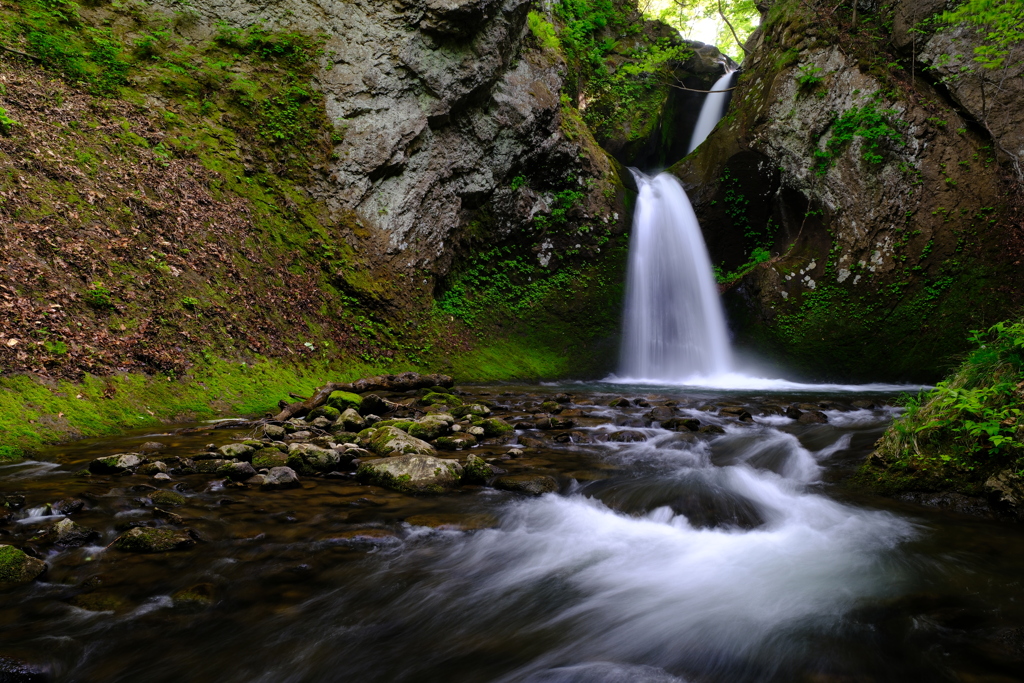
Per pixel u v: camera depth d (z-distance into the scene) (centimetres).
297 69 1296
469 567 339
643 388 1380
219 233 1047
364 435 629
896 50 1766
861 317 1655
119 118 1058
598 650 263
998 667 236
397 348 1243
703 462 570
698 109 2400
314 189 1263
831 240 1741
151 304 825
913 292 1617
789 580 326
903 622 275
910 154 1648
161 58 1184
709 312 1827
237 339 919
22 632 252
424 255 1377
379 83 1327
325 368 1043
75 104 1010
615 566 349
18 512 371
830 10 1888
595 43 2134
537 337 1584
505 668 249
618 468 538
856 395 1252
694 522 416
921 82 1723
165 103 1148
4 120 855
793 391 1356
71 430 592
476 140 1488
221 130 1194
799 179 1775
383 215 1324
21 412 568
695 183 1944
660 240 1814
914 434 479
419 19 1336
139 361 743
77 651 244
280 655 251
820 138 1753
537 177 1659
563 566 348
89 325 721
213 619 272
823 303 1702
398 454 550
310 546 351
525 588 321
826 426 748
